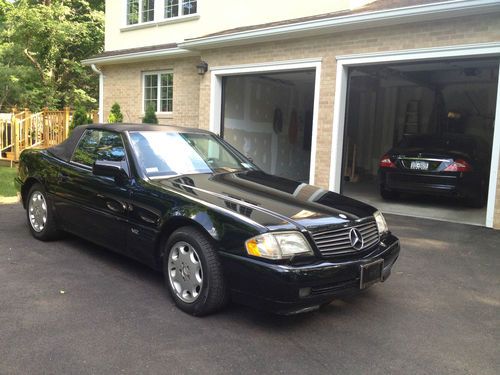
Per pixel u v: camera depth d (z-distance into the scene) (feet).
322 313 13.26
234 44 35.42
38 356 10.25
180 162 15.96
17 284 14.52
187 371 9.87
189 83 42.88
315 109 31.42
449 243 21.43
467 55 25.22
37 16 73.77
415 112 51.83
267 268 11.10
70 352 10.46
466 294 15.12
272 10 37.70
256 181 15.31
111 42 51.67
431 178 29.58
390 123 53.67
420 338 11.89
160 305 13.28
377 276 12.69
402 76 40.24
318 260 11.64
